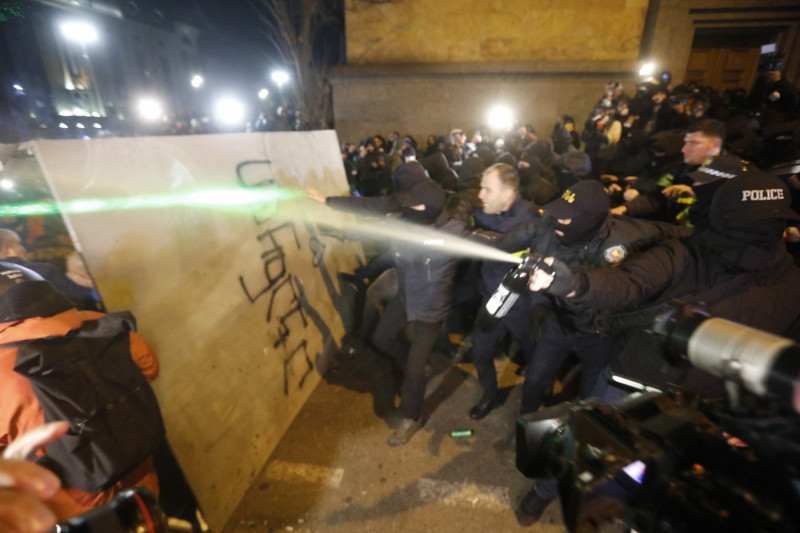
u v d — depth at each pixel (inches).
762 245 57.0
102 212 69.9
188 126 448.5
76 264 71.1
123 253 71.7
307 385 122.3
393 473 98.5
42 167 62.2
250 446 95.8
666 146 164.6
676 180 131.6
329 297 141.6
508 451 104.3
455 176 197.3
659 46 375.2
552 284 57.2
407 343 143.7
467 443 106.7
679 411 34.0
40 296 49.5
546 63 390.0
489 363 110.3
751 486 26.5
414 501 91.7
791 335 61.8
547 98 399.5
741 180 57.6
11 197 76.0
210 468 83.7
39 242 83.1
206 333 87.7
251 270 105.3
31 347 47.3
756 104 273.7
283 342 113.7
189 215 88.7
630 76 379.6
